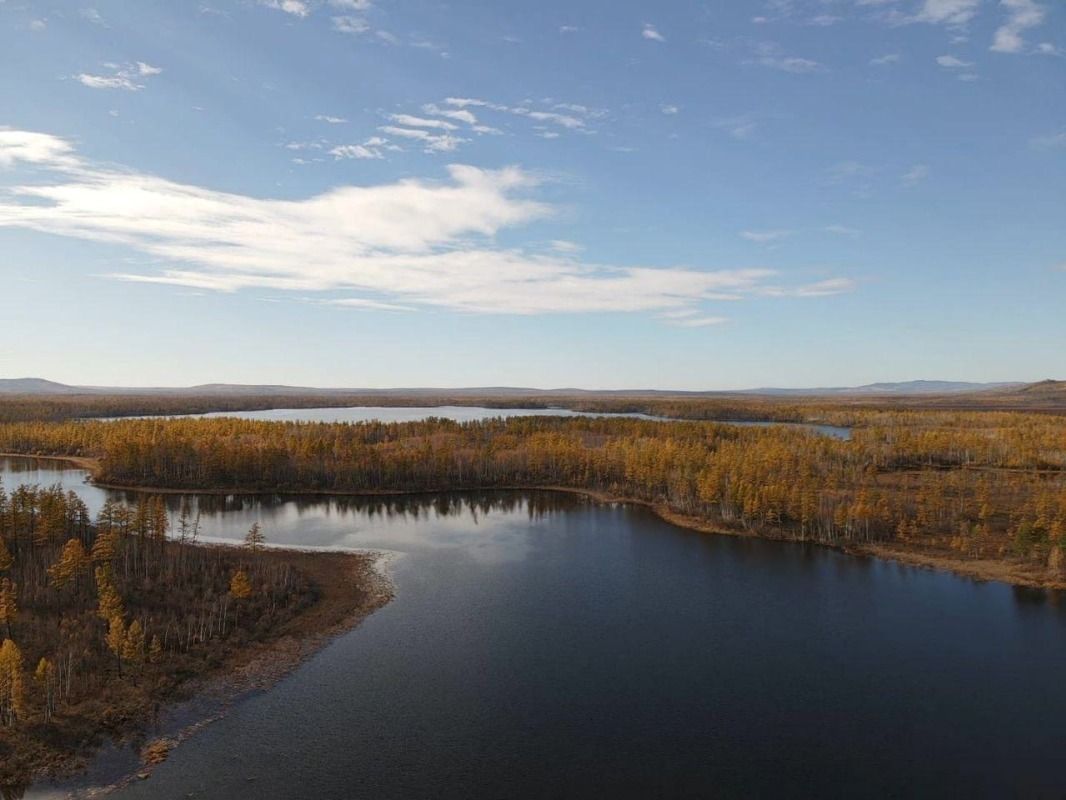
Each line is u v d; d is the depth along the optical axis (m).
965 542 108.19
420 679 64.38
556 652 70.81
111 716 55.16
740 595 89.56
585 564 103.62
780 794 48.16
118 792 47.03
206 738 53.78
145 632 66.62
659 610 83.69
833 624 79.31
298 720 56.72
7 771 48.22
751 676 65.75
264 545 111.25
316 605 82.38
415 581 94.06
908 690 63.19
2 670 53.75
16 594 72.56
